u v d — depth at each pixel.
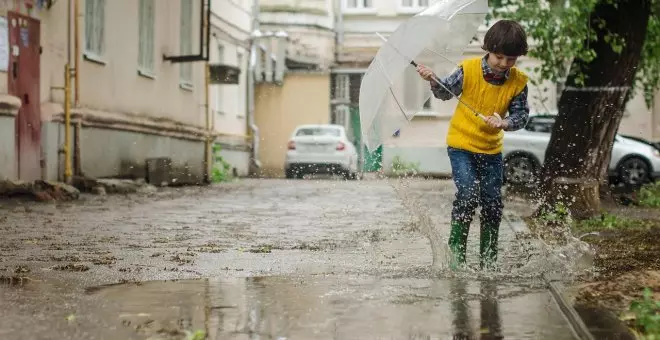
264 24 50.34
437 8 8.12
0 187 18.36
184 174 31.83
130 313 5.88
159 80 29.52
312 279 7.53
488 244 8.38
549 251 9.30
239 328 5.41
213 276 7.74
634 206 20.20
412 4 53.66
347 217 15.59
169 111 30.62
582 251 9.48
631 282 7.19
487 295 6.67
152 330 5.33
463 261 8.27
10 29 19.66
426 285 7.16
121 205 18.14
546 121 31.69
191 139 32.72
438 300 6.44
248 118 46.84
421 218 8.89
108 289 6.95
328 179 38.47
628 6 15.36
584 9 14.89
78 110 22.39
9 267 8.30
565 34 15.13
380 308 6.11
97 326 5.45
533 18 15.97
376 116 8.23
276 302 6.33
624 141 32.25
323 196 23.17
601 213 14.81
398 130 8.32
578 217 14.67
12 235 11.55
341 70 50.44
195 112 33.88
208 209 17.55
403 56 8.04
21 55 20.11
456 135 8.24
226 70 35.66
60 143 21.75
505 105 8.09
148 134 28.06
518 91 8.07
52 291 6.82
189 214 16.06
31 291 6.82
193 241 11.09
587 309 5.97
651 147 31.88
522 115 8.05
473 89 8.05
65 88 21.66
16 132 19.95
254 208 18.06
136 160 26.89
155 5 29.05
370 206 18.89
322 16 50.69
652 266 8.35
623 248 10.12
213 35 39.19
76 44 22.36
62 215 15.08
